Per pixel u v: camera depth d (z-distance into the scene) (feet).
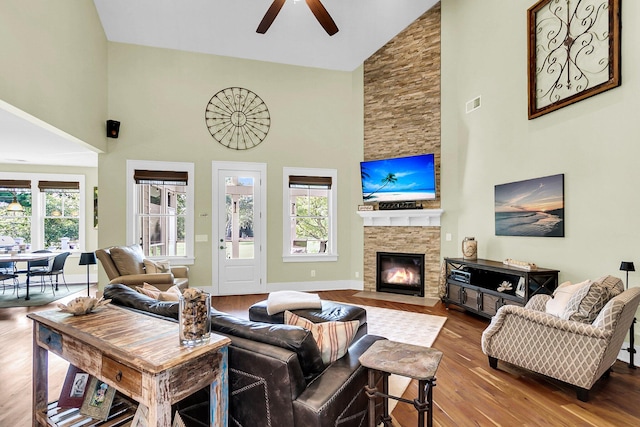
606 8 9.96
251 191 19.31
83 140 14.44
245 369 5.04
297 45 18.57
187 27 17.02
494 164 14.82
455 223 17.34
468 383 8.48
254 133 19.33
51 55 11.70
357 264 20.26
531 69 12.62
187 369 4.35
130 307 6.60
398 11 17.24
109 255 13.66
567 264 11.34
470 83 16.31
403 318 14.08
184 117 18.38
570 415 7.09
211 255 18.69
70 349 5.22
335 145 20.38
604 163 10.12
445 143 17.60
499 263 13.62
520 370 9.20
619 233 9.72
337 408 4.85
